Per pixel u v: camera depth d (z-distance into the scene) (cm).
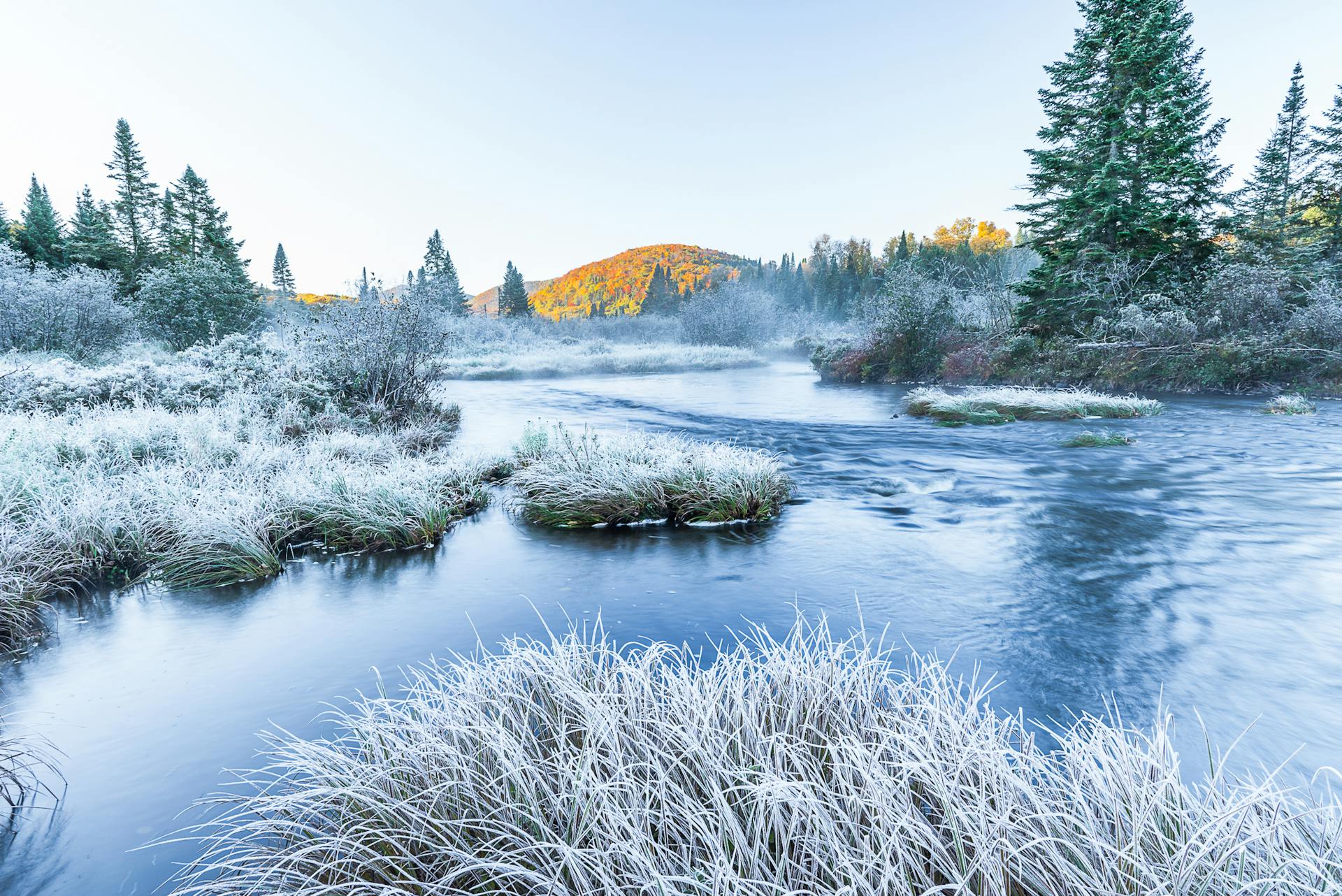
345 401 1280
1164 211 2194
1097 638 407
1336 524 659
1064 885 168
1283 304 1927
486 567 575
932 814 201
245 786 279
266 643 426
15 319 1888
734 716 250
